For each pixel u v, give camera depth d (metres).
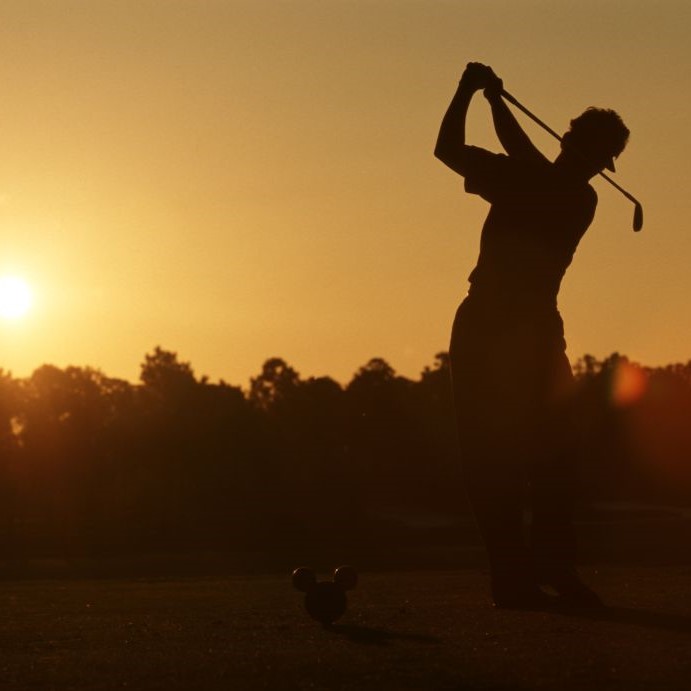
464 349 15.06
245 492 123.31
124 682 10.30
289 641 12.38
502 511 15.00
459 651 11.25
